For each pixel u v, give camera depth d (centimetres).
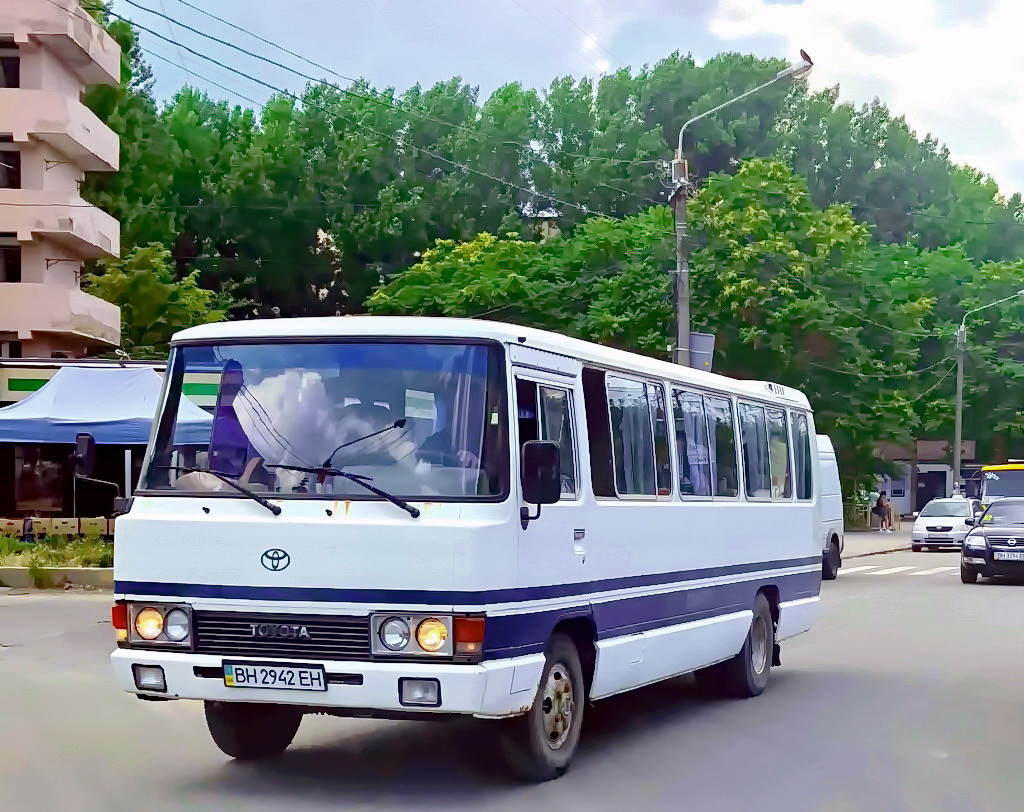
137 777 864
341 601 771
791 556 1389
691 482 1121
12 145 4681
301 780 852
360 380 817
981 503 4431
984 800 824
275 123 7194
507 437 799
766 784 864
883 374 4597
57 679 1346
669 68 7500
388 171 7112
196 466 825
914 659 1570
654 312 4506
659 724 1111
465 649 760
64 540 2711
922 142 8306
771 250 4441
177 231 6469
